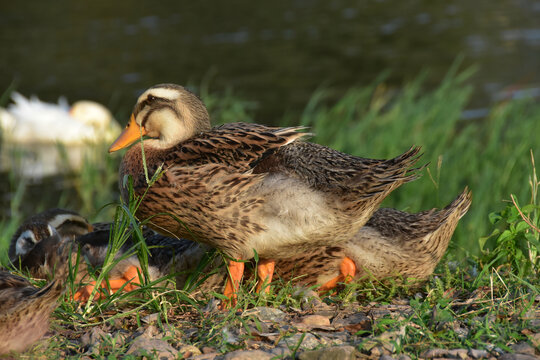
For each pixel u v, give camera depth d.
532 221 9.88
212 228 8.86
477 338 7.23
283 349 7.20
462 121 26.67
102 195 21.64
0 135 29.27
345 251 9.59
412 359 6.90
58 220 11.98
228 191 8.65
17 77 34.72
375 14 48.00
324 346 7.30
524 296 8.17
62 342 7.73
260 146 8.80
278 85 32.56
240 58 37.44
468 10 48.25
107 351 7.47
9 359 7.10
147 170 9.15
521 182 17.86
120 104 31.17
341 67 35.41
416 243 9.66
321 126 23.86
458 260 11.16
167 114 9.48
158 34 43.06
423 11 48.53
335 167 8.59
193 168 8.70
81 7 51.06
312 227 8.61
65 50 39.50
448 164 19.58
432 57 36.72
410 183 18.39
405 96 26.17
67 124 28.66
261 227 8.70
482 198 17.41
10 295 6.91
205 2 52.66
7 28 44.59
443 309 7.97
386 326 7.63
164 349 7.34
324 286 9.83
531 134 21.38
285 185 8.60
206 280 9.88
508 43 38.88
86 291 9.72
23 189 22.97
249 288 9.61
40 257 10.41
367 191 8.46
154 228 9.42
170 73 34.66
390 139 21.20
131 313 8.50
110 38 42.09
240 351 7.11
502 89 30.53
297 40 41.19
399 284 9.57
